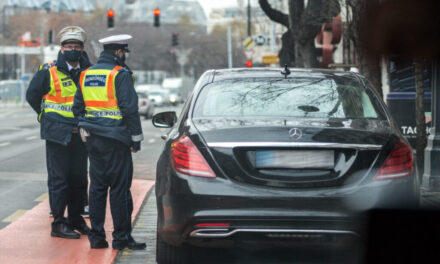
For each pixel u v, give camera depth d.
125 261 17.17
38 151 48.47
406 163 14.12
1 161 41.59
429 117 37.81
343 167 13.80
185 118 15.46
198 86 16.73
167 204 14.22
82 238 19.62
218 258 17.41
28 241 19.14
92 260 16.98
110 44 17.70
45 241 19.16
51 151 19.31
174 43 160.75
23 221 22.09
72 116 19.06
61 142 18.95
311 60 56.50
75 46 18.91
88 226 21.05
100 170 17.86
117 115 17.50
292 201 13.49
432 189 29.41
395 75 43.78
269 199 13.49
